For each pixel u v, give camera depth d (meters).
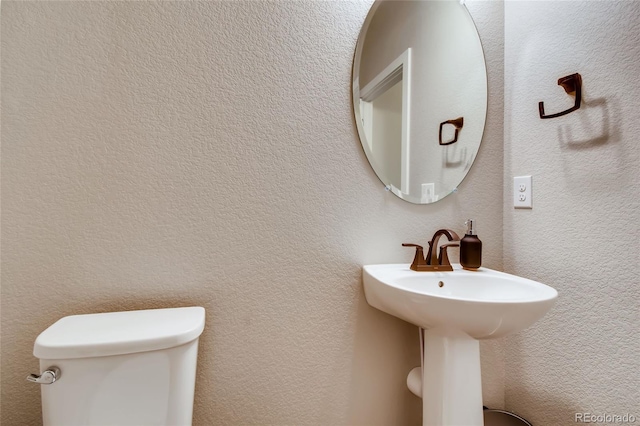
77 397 0.57
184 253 0.80
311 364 0.90
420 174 1.02
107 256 0.74
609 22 0.81
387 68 0.98
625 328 0.77
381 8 0.98
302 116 0.89
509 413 1.01
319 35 0.91
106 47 0.74
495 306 0.60
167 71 0.78
